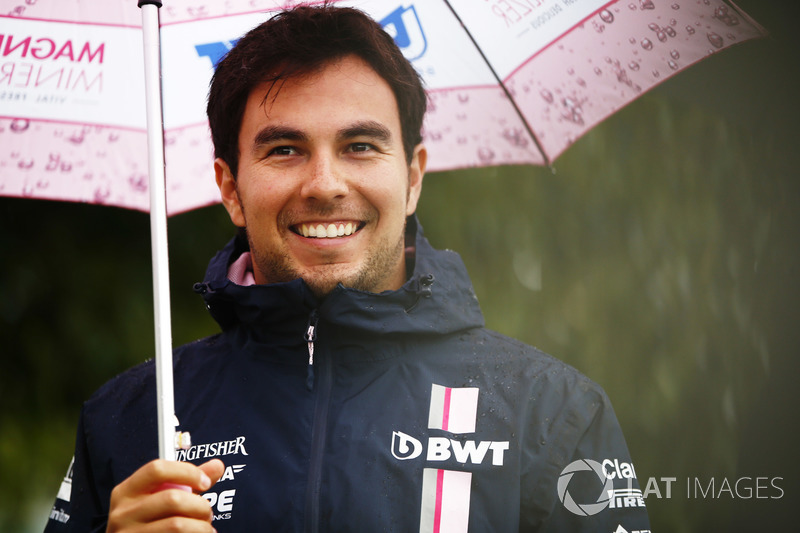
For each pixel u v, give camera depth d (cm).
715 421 743
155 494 362
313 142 430
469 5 502
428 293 446
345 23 439
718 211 755
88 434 459
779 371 616
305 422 425
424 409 428
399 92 454
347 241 435
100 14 492
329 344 441
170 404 384
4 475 823
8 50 482
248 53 444
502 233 802
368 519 398
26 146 484
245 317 453
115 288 881
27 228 882
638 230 766
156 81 408
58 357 863
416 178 483
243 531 404
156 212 396
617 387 757
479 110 521
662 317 755
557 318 773
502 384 436
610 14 495
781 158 618
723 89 576
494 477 411
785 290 621
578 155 776
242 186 448
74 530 446
